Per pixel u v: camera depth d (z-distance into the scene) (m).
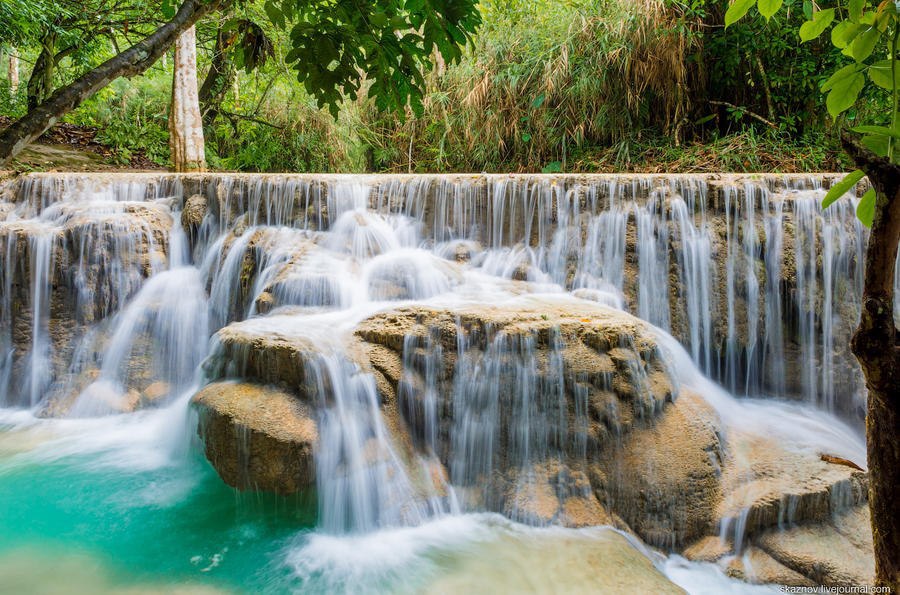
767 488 3.67
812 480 3.71
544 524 3.66
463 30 1.67
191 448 4.19
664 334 5.23
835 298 5.27
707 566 3.46
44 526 3.55
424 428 4.20
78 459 4.41
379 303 5.36
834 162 7.87
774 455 4.04
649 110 9.38
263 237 6.01
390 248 6.22
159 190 6.66
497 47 9.93
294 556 3.36
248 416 3.63
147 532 3.52
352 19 1.64
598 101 9.27
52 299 5.67
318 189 6.33
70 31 7.90
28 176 6.52
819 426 4.69
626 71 8.72
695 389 4.74
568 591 3.07
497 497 3.90
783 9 7.80
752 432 4.38
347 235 6.13
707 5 8.52
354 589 3.08
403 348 4.28
